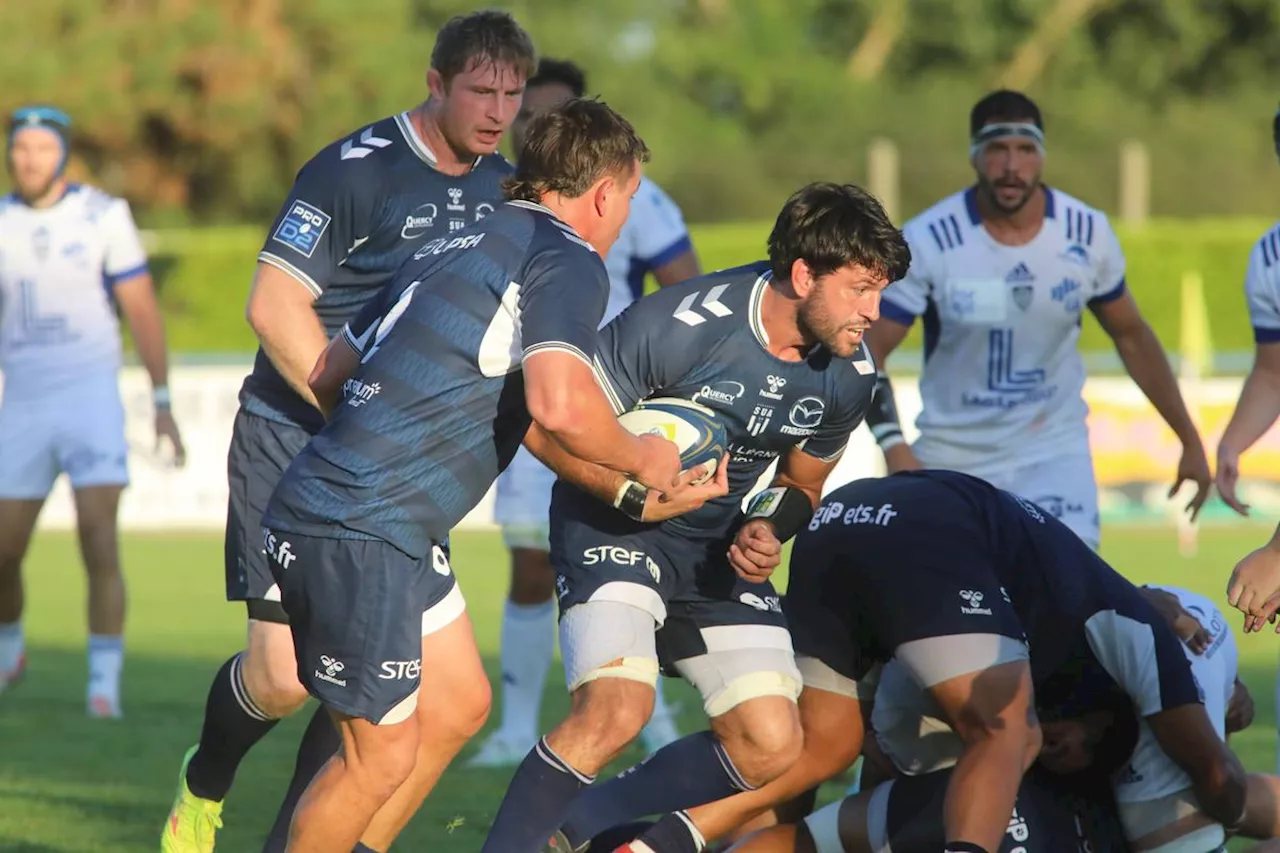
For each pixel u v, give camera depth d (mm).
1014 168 21688
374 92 113000
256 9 110625
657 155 135375
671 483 14469
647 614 15906
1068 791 16125
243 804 21172
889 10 147875
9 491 27844
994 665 14992
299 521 14180
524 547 24250
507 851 15289
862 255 14836
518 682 24453
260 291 17172
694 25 144875
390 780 14617
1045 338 22469
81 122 107438
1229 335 98625
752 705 15828
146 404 57562
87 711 27750
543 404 13547
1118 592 15930
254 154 112812
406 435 14086
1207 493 23297
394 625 14117
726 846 17469
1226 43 148500
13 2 106375
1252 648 34406
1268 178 142375
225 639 36031
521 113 23312
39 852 18531
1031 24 146375
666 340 15414
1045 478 22578
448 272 14352
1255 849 15867
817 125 142250
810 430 16031
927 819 15906
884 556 15570
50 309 27781
